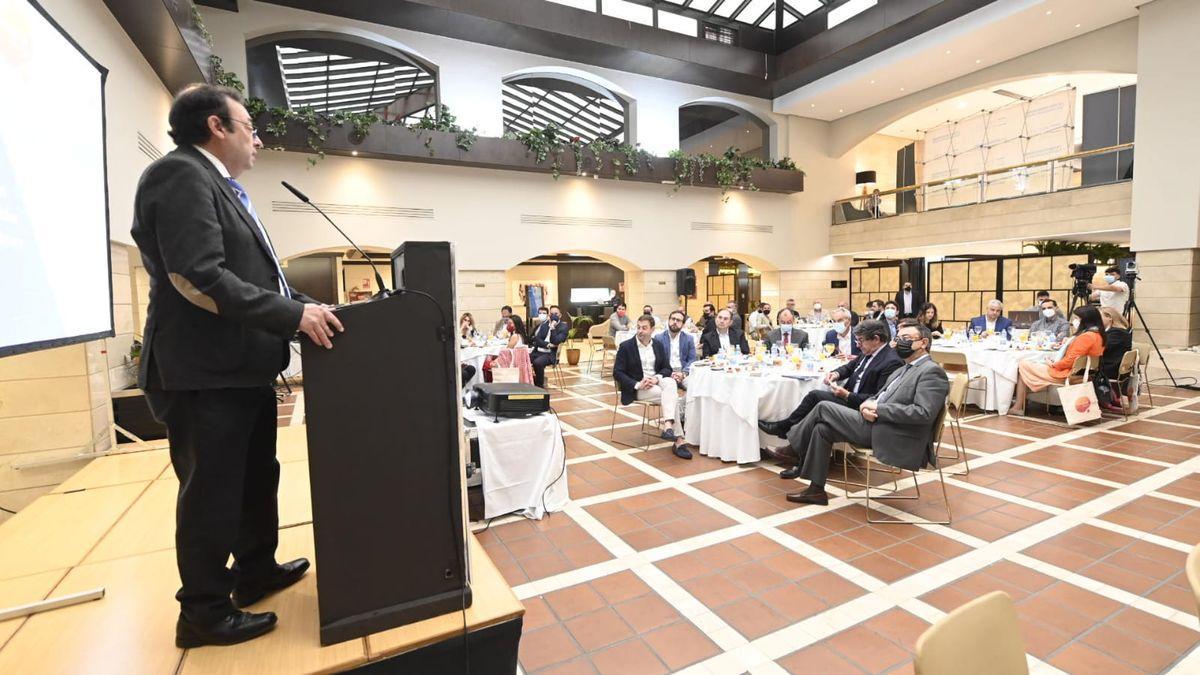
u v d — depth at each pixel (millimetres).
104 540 2271
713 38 12344
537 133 10922
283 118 9031
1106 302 7652
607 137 16219
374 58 11672
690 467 4574
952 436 5355
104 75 2803
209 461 1441
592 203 12203
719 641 2293
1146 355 6438
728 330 6715
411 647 1519
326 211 9953
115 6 4859
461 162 10422
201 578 1470
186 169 1354
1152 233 8570
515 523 3496
